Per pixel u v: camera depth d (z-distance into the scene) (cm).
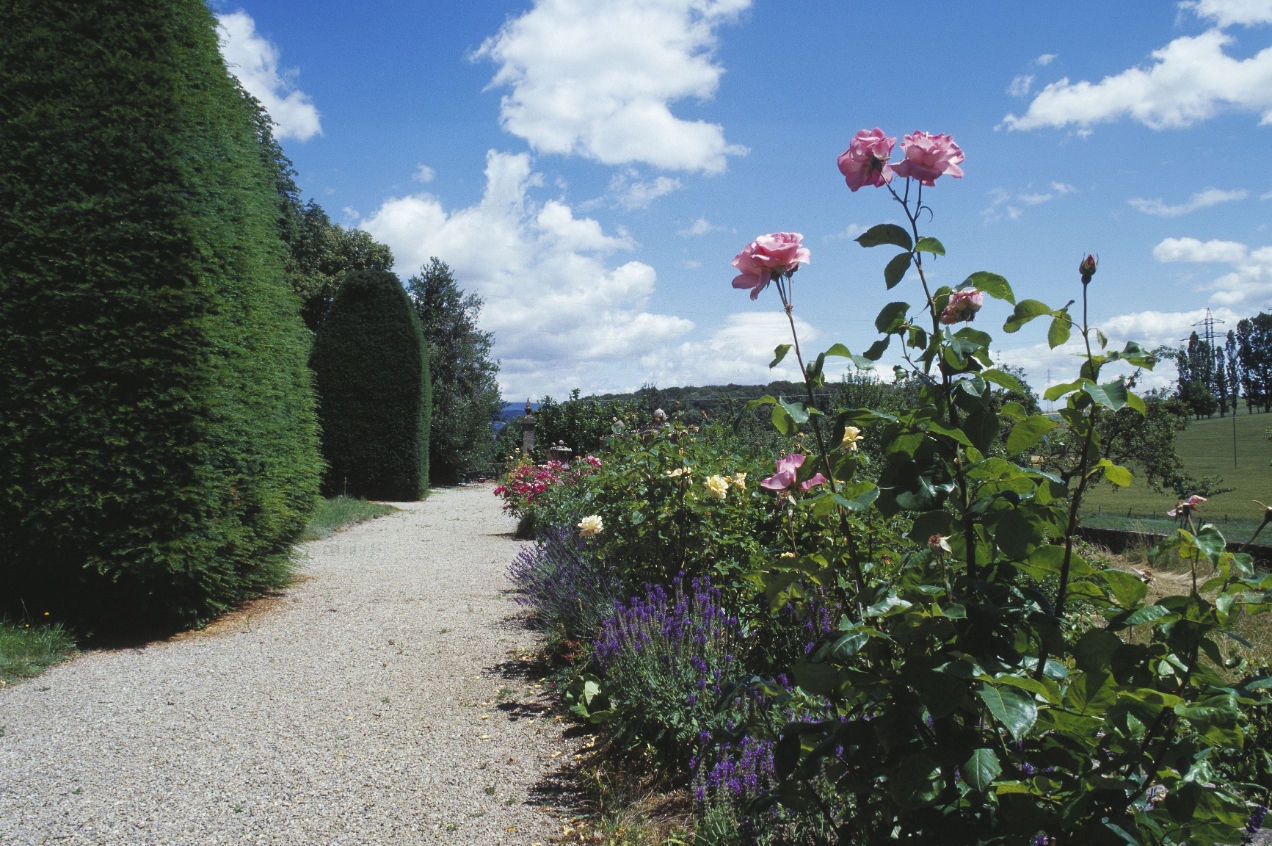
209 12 561
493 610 566
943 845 125
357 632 509
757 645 354
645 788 284
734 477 428
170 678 418
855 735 133
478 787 292
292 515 612
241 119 603
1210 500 1027
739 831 223
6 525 453
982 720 137
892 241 146
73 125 474
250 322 564
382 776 301
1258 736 194
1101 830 118
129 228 475
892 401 690
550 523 812
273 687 405
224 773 304
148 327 478
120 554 462
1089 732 125
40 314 459
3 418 450
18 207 457
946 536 140
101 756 319
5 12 478
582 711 345
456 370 1991
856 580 161
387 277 1464
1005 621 132
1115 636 125
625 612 376
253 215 579
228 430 511
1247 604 126
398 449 1444
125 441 464
